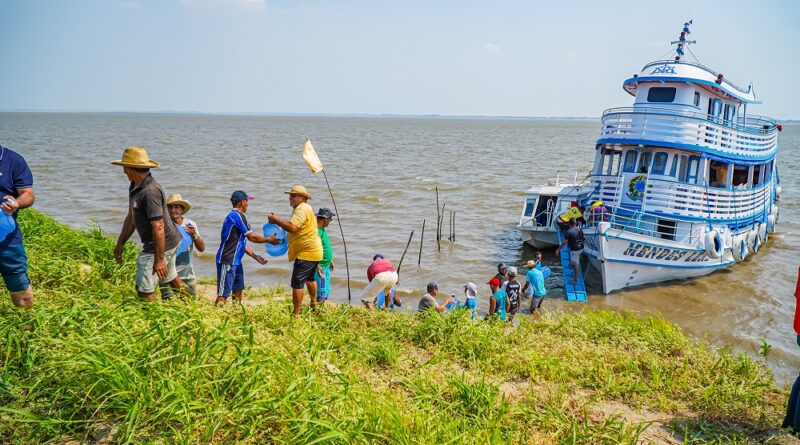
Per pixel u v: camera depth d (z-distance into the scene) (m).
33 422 3.97
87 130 131.50
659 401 6.37
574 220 16.98
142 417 4.00
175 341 4.75
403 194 33.56
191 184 35.69
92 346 4.57
